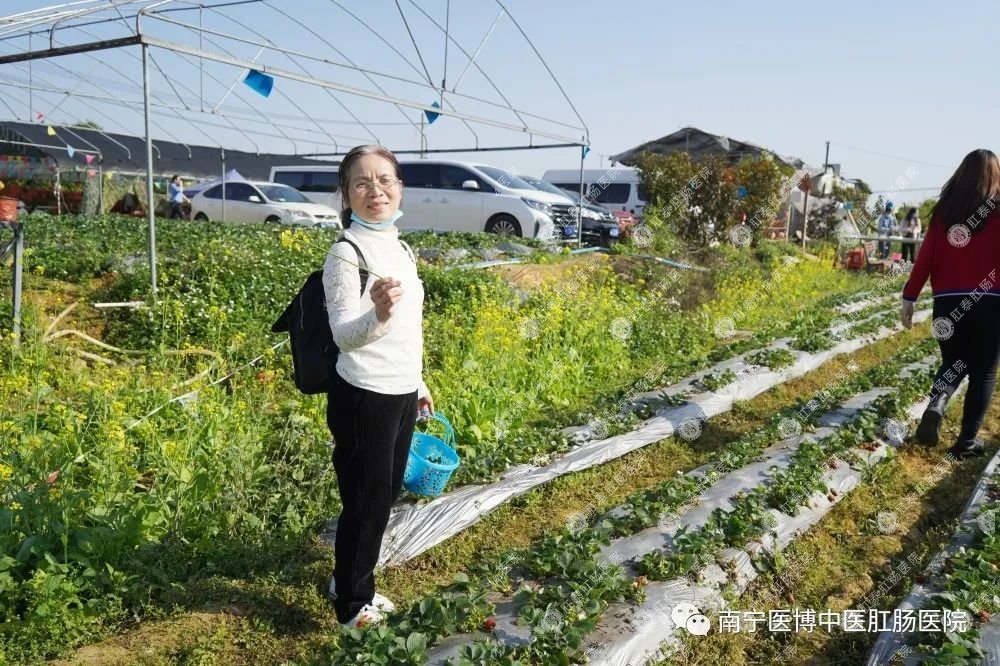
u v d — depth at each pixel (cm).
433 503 437
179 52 877
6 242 865
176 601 345
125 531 371
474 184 1786
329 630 334
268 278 955
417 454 425
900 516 475
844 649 343
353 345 282
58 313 805
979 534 410
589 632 316
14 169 2388
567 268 1230
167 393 545
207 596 351
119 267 938
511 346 708
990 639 313
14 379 509
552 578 363
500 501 465
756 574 396
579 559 365
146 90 825
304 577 373
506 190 1770
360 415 304
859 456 532
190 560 380
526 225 1734
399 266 311
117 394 547
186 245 1101
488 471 487
